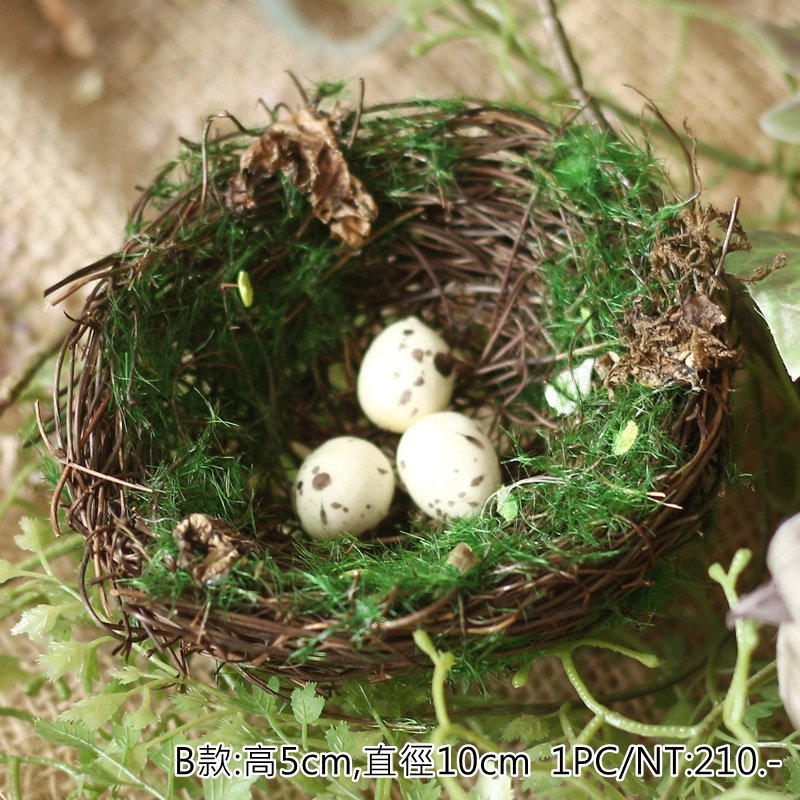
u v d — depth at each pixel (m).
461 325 0.49
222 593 0.45
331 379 0.50
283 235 0.48
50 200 0.54
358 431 0.49
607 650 0.49
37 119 0.55
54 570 0.50
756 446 0.51
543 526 0.46
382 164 0.48
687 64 0.55
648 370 0.46
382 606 0.44
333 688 0.46
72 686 0.49
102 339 0.46
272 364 0.49
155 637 0.45
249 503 0.47
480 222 0.49
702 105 0.55
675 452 0.45
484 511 0.47
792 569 0.43
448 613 0.45
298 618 0.45
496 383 0.49
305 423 0.49
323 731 0.47
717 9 0.55
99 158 0.55
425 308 0.50
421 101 0.48
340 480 0.47
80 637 0.50
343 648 0.44
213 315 0.48
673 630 0.50
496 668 0.46
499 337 0.49
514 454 0.48
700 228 0.46
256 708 0.46
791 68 0.49
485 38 0.52
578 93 0.49
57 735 0.46
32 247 0.54
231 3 0.57
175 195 0.49
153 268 0.47
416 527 0.48
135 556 0.45
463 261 0.49
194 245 0.47
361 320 0.50
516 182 0.48
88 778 0.47
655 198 0.47
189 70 0.56
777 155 0.52
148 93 0.56
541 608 0.45
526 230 0.48
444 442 0.47
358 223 0.48
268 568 0.45
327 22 0.57
